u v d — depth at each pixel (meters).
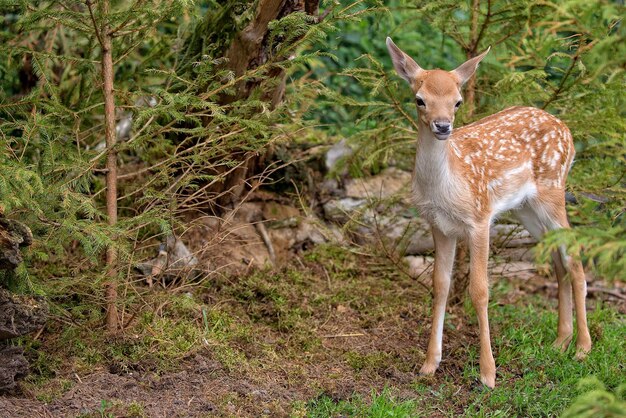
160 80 11.34
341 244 12.80
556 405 8.91
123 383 8.57
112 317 9.49
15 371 8.17
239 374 9.18
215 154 10.23
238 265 11.91
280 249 12.76
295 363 9.81
